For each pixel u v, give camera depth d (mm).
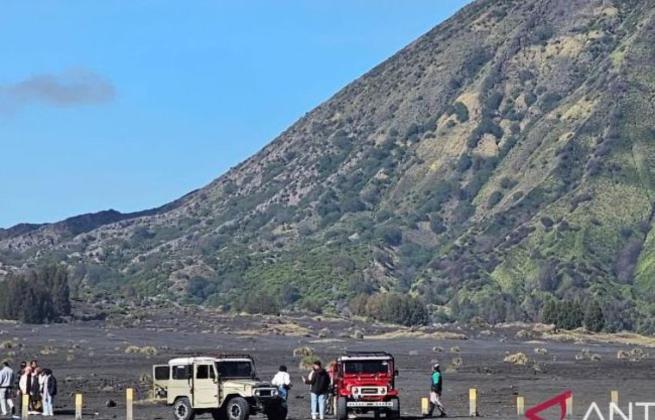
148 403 94500
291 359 165500
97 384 115750
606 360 184625
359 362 77312
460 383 123438
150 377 119812
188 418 74188
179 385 74625
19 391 85375
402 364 163750
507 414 83500
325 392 77062
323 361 156375
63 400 96688
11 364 141250
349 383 76750
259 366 147625
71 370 138625
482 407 90875
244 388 73312
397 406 77125
